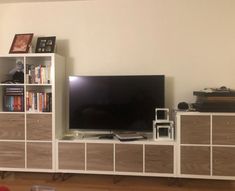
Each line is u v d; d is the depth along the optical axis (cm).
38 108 326
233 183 314
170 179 319
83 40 354
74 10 355
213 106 295
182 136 300
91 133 349
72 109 339
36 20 360
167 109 318
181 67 339
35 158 323
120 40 348
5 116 325
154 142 306
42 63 353
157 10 341
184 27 338
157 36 342
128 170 311
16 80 336
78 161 317
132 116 330
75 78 338
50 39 340
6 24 364
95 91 335
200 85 337
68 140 318
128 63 347
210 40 334
